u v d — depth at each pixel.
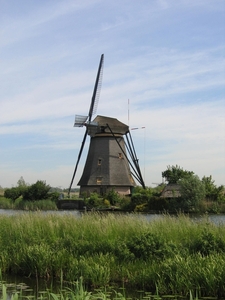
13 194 64.94
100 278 11.03
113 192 55.56
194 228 13.91
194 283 10.03
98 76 60.72
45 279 12.09
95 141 62.31
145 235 12.73
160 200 48.66
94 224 14.94
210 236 12.20
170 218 15.35
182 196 47.44
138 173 62.50
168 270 10.55
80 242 13.36
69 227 14.98
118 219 15.30
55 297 7.28
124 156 62.59
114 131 61.91
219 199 49.78
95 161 61.44
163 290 10.23
